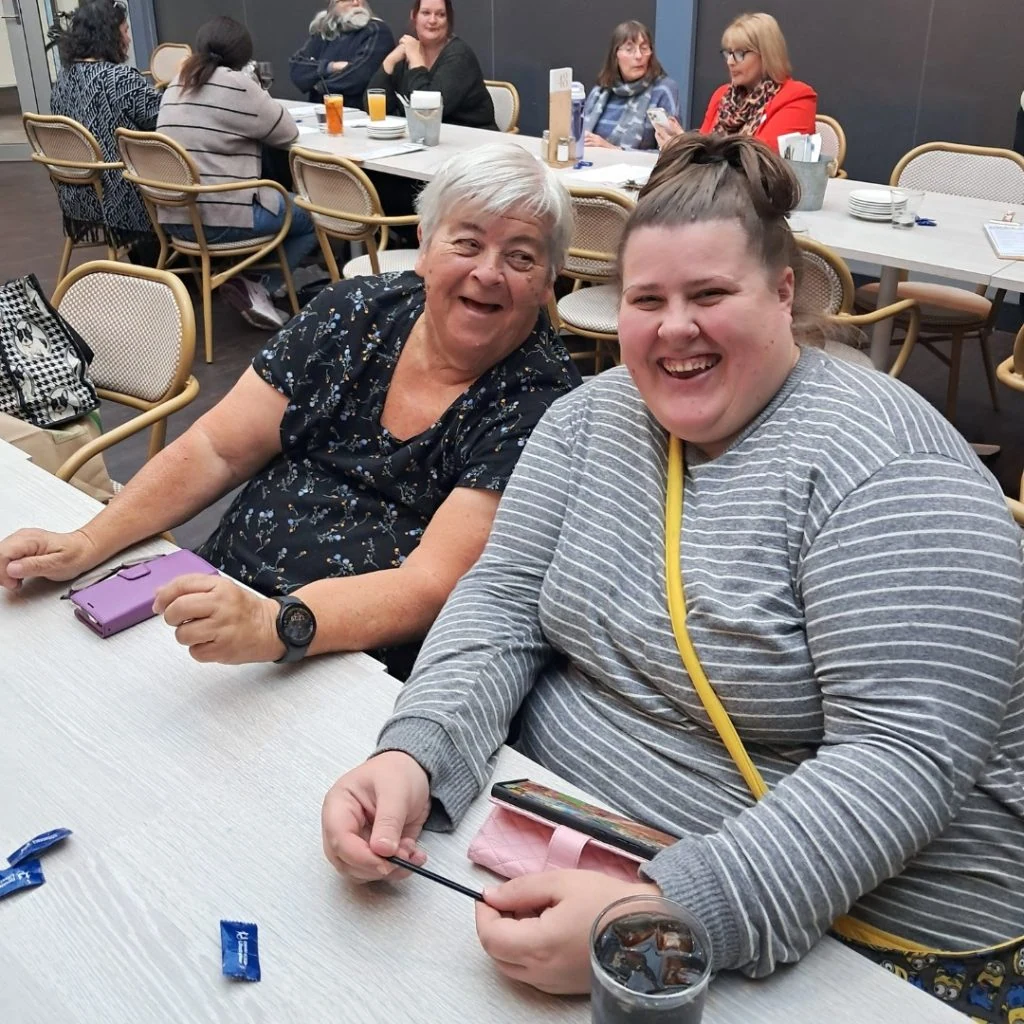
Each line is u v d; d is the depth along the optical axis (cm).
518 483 119
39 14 782
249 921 82
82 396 208
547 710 112
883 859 80
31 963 78
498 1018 74
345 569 157
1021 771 95
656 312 100
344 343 158
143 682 112
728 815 99
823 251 258
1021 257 263
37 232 611
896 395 97
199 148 396
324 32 549
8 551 131
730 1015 74
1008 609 84
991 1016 90
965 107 461
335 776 97
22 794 95
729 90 403
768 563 96
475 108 500
